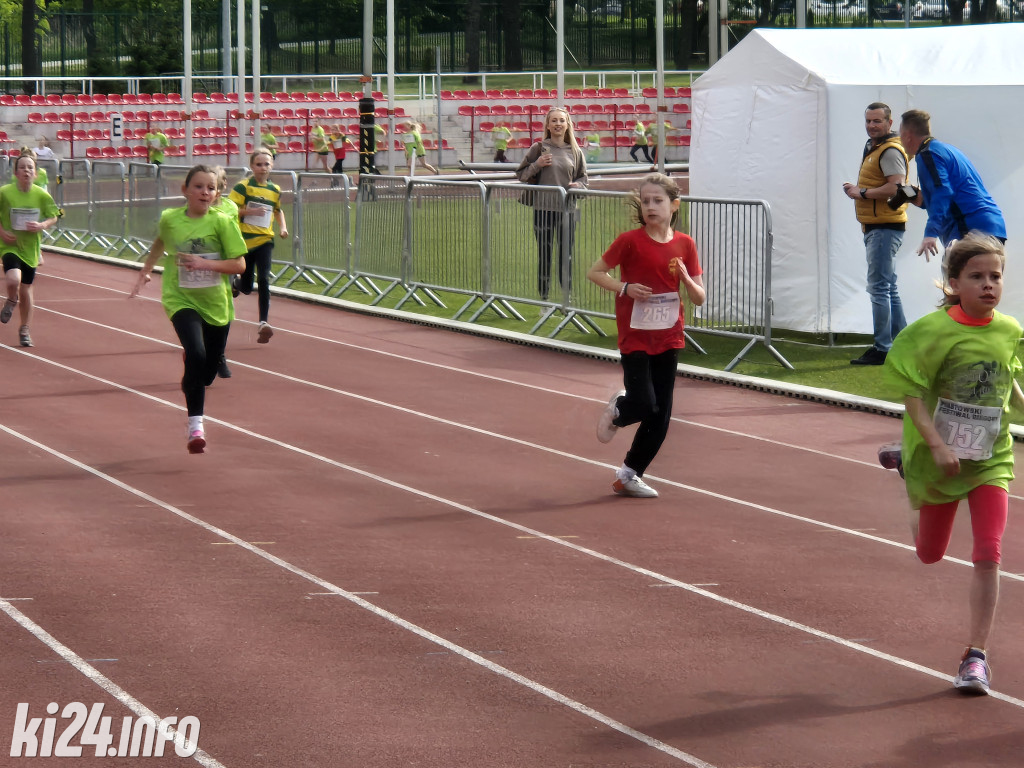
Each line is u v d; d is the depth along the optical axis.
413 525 8.10
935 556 5.89
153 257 10.16
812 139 14.25
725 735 5.15
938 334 5.51
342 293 18.75
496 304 17.34
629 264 8.59
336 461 9.73
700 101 15.38
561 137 16.47
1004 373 5.53
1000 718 5.34
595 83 66.00
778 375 13.02
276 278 20.55
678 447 10.36
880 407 11.54
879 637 6.26
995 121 14.09
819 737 5.14
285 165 50.06
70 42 57.78
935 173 11.87
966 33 14.80
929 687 5.66
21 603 6.53
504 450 10.18
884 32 14.88
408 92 60.59
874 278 13.22
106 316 16.97
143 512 8.26
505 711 5.34
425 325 16.61
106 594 6.70
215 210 9.81
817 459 9.98
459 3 66.62
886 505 8.70
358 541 7.73
